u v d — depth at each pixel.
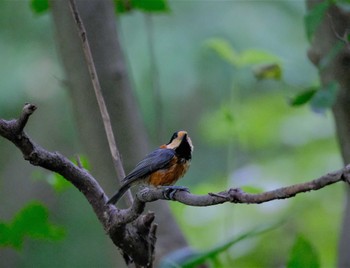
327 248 13.08
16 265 15.58
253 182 12.27
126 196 6.21
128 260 5.50
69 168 5.23
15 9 14.98
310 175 13.88
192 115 15.48
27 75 14.88
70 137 16.36
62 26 7.74
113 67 7.82
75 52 7.72
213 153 15.52
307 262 5.56
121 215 5.16
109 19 7.88
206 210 12.69
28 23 14.98
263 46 14.59
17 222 6.48
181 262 5.75
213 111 15.22
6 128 4.89
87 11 7.79
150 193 4.83
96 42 7.79
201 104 15.32
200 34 14.67
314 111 7.01
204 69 14.70
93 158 7.74
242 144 13.89
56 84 15.24
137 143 7.86
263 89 14.68
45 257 15.61
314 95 7.06
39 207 6.45
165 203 8.12
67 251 15.82
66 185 7.79
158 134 7.93
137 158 7.79
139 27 14.68
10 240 6.56
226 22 14.72
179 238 8.04
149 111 14.38
